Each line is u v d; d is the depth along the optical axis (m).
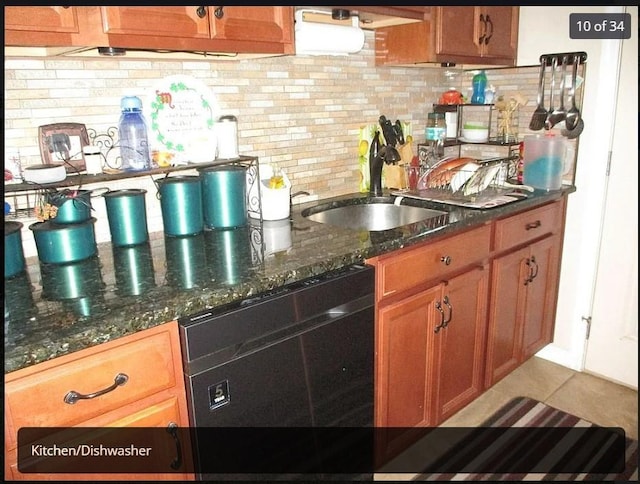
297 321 1.20
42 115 1.32
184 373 1.05
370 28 2.00
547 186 2.09
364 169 2.12
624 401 2.11
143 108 1.50
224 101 1.67
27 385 0.86
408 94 2.27
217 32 1.28
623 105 1.99
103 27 1.10
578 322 2.30
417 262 1.54
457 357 1.83
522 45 2.24
